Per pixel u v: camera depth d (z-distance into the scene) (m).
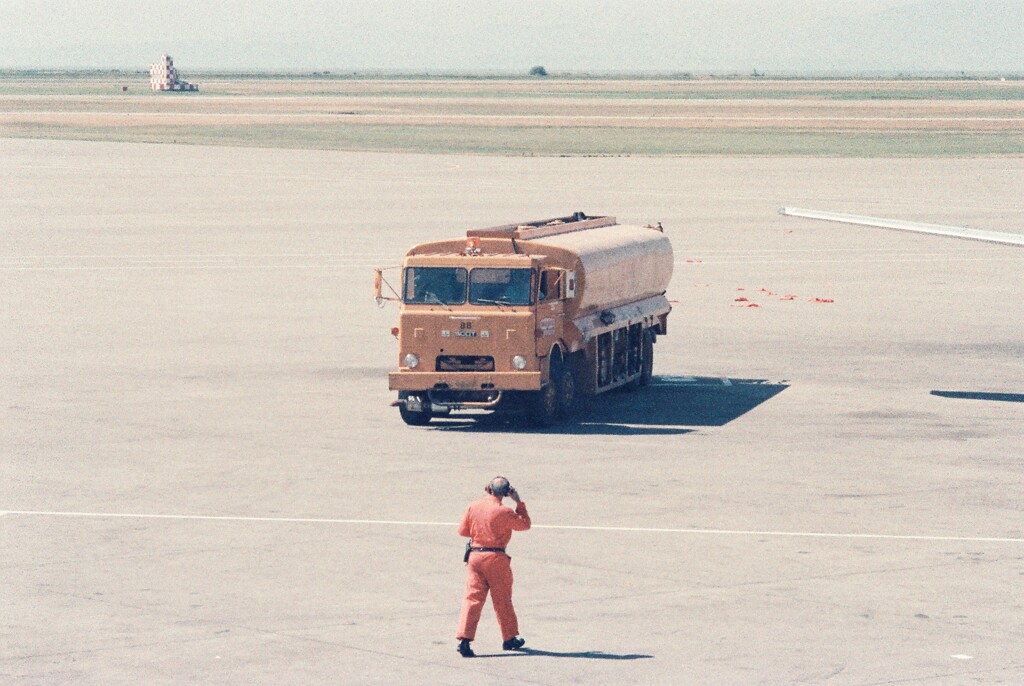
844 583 33.69
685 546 36.94
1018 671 27.47
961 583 33.72
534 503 41.44
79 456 47.69
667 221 134.12
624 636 29.70
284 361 66.50
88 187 167.25
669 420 54.97
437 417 55.53
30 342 71.69
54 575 34.31
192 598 32.44
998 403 58.16
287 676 27.16
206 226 129.00
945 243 121.75
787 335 76.31
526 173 184.62
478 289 52.59
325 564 35.25
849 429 52.97
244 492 42.75
